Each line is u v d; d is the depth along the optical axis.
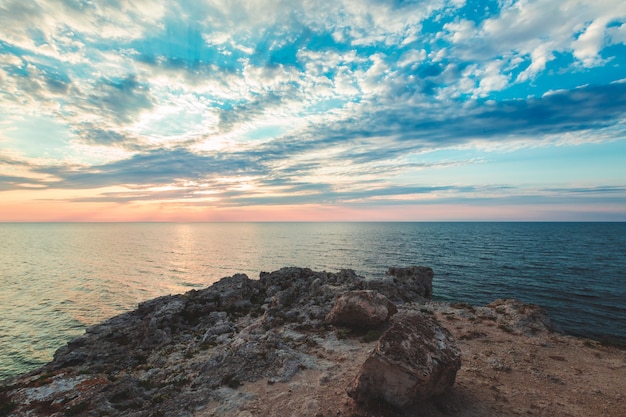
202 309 28.33
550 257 88.50
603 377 12.54
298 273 37.47
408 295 29.22
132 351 22.41
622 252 99.00
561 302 45.62
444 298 48.38
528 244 125.75
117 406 11.29
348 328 18.83
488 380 12.19
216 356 15.43
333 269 75.19
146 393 12.43
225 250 126.25
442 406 10.09
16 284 68.94
